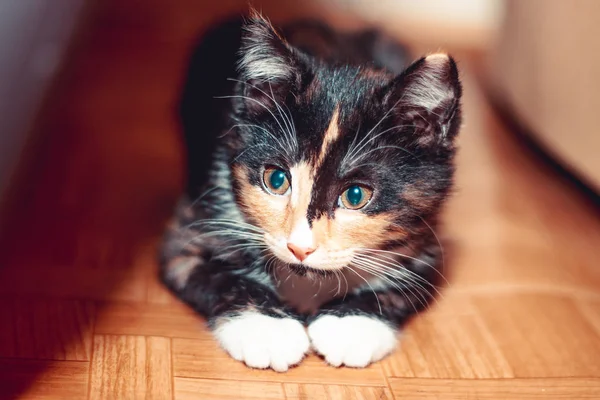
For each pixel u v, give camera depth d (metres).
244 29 0.42
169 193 0.54
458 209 0.54
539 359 0.42
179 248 0.45
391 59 0.55
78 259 0.47
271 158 0.41
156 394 0.38
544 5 0.57
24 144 0.49
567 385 0.41
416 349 0.42
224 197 0.44
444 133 0.42
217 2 0.89
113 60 0.74
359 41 0.57
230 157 0.43
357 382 0.40
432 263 0.45
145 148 0.59
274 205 0.41
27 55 0.43
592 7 0.52
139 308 0.43
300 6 0.83
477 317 0.45
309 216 0.40
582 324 0.45
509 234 0.52
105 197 0.53
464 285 0.47
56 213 0.51
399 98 0.41
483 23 0.85
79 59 0.71
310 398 0.39
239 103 0.43
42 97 0.56
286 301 0.43
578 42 0.53
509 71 0.64
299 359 0.40
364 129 0.41
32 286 0.44
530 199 0.56
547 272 0.49
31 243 0.48
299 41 0.53
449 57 0.40
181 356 0.40
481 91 0.71
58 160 0.57
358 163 0.40
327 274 0.42
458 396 0.40
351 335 0.41
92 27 0.78
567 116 0.55
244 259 0.43
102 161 0.57
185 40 0.79
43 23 0.48
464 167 0.60
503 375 0.41
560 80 0.55
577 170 0.55
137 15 0.84
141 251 0.48
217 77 0.51
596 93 0.52
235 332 0.40
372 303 0.42
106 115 0.64
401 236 0.42
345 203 0.41
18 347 0.40
